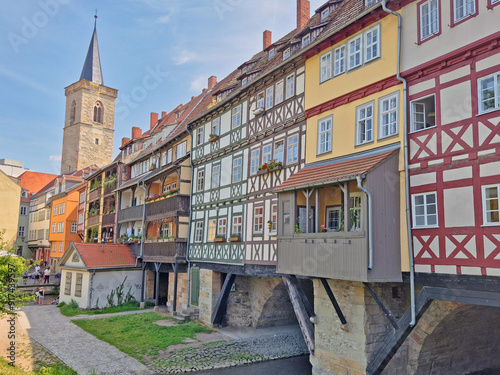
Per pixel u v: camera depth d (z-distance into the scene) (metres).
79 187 39.56
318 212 10.87
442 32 8.95
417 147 9.33
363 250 9.22
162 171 21.86
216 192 18.30
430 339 10.49
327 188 12.00
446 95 8.80
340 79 11.64
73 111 52.62
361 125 10.99
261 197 14.89
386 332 10.84
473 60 8.33
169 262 20.62
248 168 15.98
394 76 9.95
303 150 12.99
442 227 8.62
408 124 9.56
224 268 16.84
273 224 13.91
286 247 11.77
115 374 12.35
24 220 54.47
